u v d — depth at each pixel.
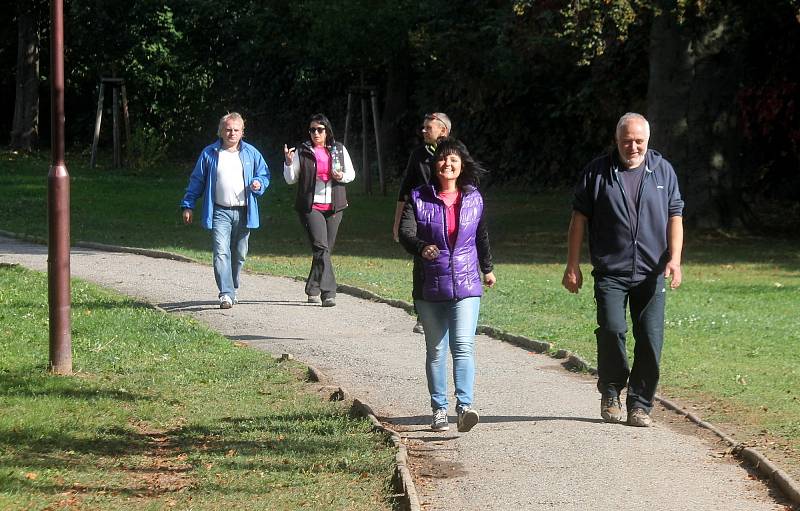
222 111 79.69
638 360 14.55
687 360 18.77
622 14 35.25
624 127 14.24
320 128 24.30
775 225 45.91
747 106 46.00
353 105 72.94
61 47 16.52
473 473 12.42
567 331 21.39
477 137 66.69
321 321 22.64
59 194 16.75
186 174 67.00
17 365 17.20
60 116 16.72
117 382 16.55
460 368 14.11
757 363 18.66
